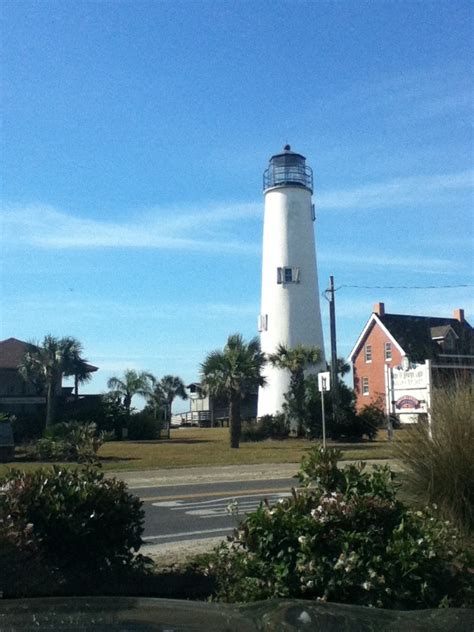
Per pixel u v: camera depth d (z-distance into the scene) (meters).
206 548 8.68
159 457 24.78
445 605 4.25
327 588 4.34
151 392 56.59
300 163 43.84
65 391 43.47
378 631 3.24
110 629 3.12
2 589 4.96
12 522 5.26
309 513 4.80
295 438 36.59
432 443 6.88
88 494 5.74
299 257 43.09
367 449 26.30
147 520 11.52
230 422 31.53
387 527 4.74
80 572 5.59
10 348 45.69
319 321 43.44
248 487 16.42
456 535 5.05
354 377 53.34
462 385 7.88
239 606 3.69
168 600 3.81
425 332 51.06
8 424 26.28
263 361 33.31
